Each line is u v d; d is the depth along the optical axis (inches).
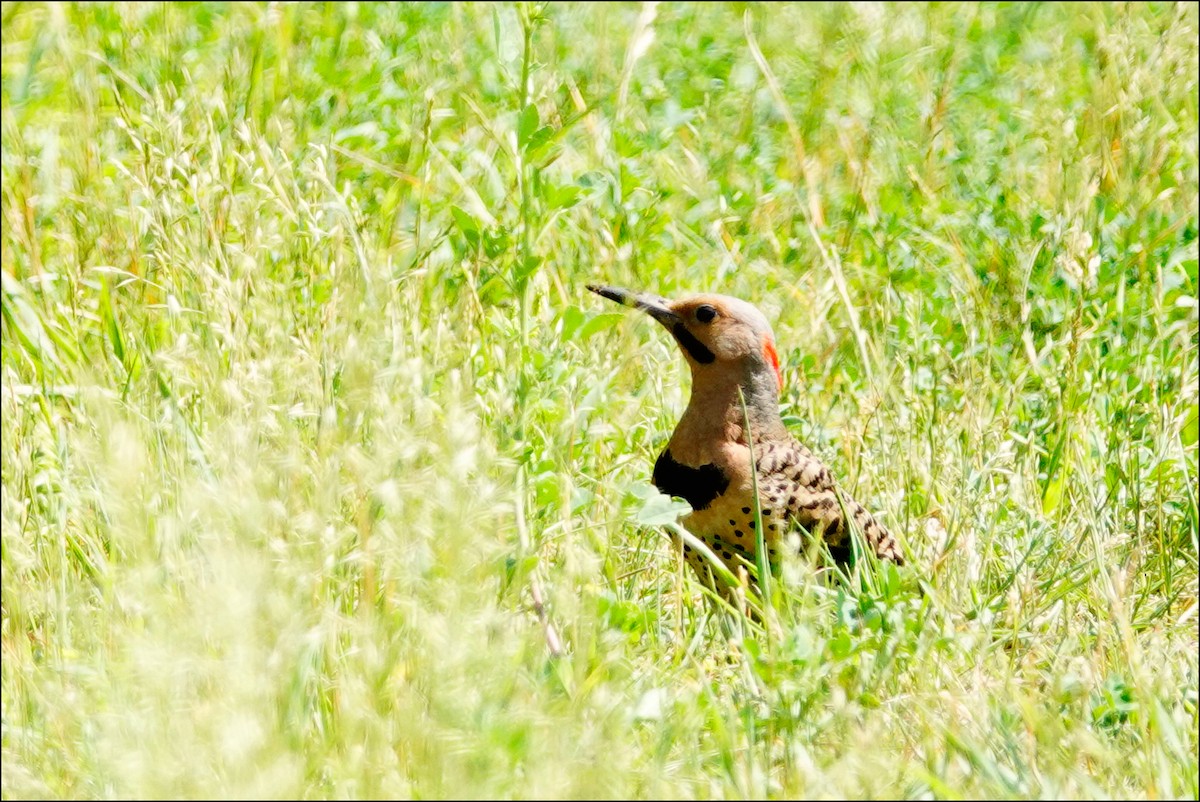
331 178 505.4
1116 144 636.1
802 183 637.3
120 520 320.8
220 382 362.9
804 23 818.2
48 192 542.0
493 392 380.5
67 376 433.1
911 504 453.7
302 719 300.0
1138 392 494.6
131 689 300.7
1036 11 869.2
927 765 315.3
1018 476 439.8
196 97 501.7
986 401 479.8
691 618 401.1
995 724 330.3
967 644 365.4
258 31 672.4
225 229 427.2
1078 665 362.3
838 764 306.3
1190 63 714.8
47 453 376.8
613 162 537.3
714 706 328.2
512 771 288.4
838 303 546.6
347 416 330.3
